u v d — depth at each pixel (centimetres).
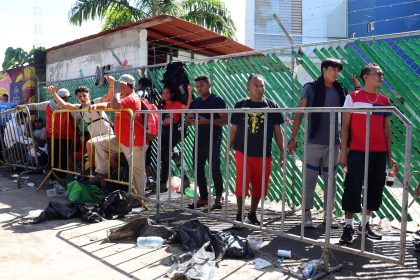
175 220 522
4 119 873
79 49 1159
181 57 1138
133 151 567
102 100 693
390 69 474
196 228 410
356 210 412
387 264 370
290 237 376
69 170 703
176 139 681
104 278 334
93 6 1248
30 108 818
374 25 1691
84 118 691
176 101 682
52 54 1266
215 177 565
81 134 717
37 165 770
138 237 429
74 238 438
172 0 1308
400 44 464
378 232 468
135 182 580
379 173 416
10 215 535
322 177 505
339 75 517
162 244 418
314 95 461
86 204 522
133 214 542
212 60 671
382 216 504
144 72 832
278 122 482
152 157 781
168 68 697
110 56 1055
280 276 341
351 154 414
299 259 384
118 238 433
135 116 545
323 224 504
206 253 368
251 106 477
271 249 412
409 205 486
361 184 410
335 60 451
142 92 729
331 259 379
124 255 388
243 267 360
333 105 459
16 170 888
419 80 451
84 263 367
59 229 471
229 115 427
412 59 460
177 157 721
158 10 1288
